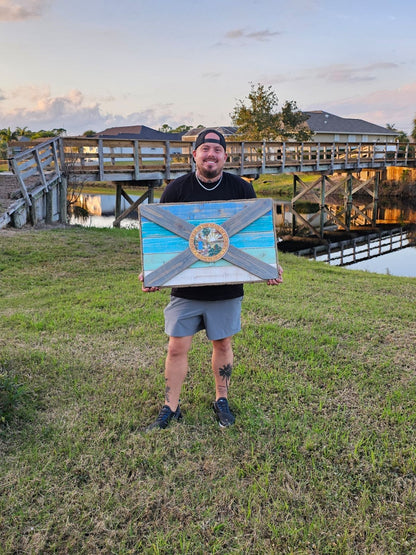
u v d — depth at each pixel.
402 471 2.37
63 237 9.17
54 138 10.98
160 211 2.41
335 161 19.61
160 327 4.43
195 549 1.91
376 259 13.51
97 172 11.90
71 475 2.32
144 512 2.09
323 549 1.92
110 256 7.90
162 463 2.42
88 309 5.01
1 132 63.22
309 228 18.23
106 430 2.68
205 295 2.55
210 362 3.66
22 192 9.73
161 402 3.01
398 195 28.56
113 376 3.38
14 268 6.87
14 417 2.77
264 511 2.12
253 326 4.47
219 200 2.53
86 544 1.93
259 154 16.36
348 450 2.54
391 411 2.90
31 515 2.07
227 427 2.74
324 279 7.18
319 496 2.20
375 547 1.93
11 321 4.58
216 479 2.32
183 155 13.27
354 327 4.51
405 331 4.48
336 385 3.29
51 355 3.70
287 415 2.86
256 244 2.46
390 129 48.94
